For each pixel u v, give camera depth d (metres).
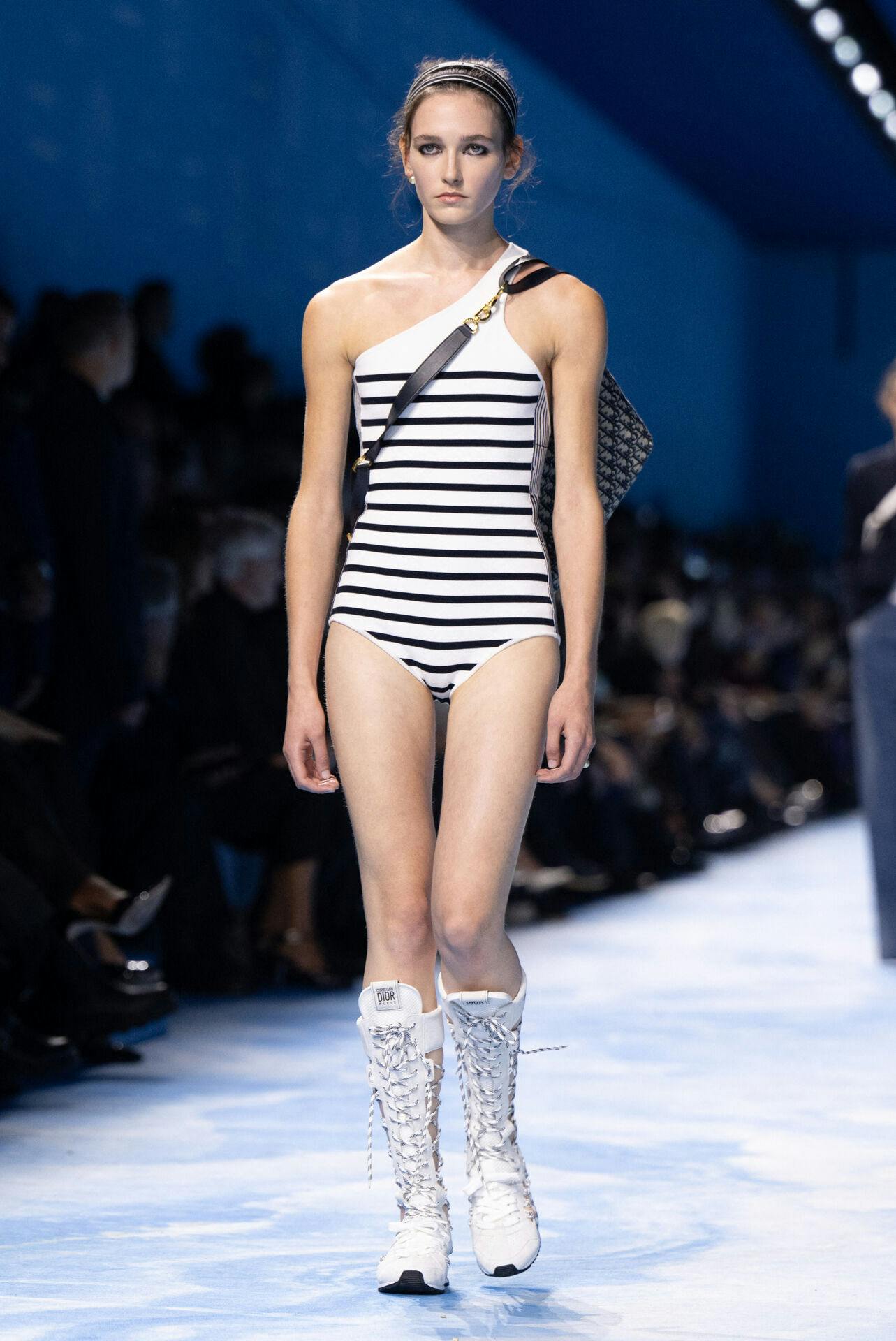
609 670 22.20
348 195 26.88
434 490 6.45
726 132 37.53
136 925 10.42
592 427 6.60
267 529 14.06
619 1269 6.87
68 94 19.64
